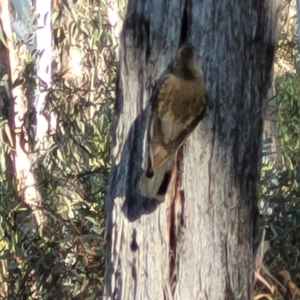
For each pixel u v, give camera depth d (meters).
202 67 3.89
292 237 5.96
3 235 7.20
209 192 3.93
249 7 3.95
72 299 6.38
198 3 3.88
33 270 6.54
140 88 3.96
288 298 5.74
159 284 4.00
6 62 9.87
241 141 3.98
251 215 4.07
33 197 8.07
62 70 9.17
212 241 3.97
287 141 7.25
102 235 6.46
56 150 7.59
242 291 4.06
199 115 3.78
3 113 9.27
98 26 8.91
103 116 7.54
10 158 8.77
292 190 6.15
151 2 3.90
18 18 10.71
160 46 3.90
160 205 3.96
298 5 4.34
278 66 8.31
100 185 6.92
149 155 3.76
